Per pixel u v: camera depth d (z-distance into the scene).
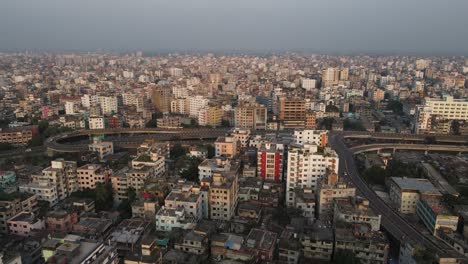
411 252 186.62
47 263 136.38
